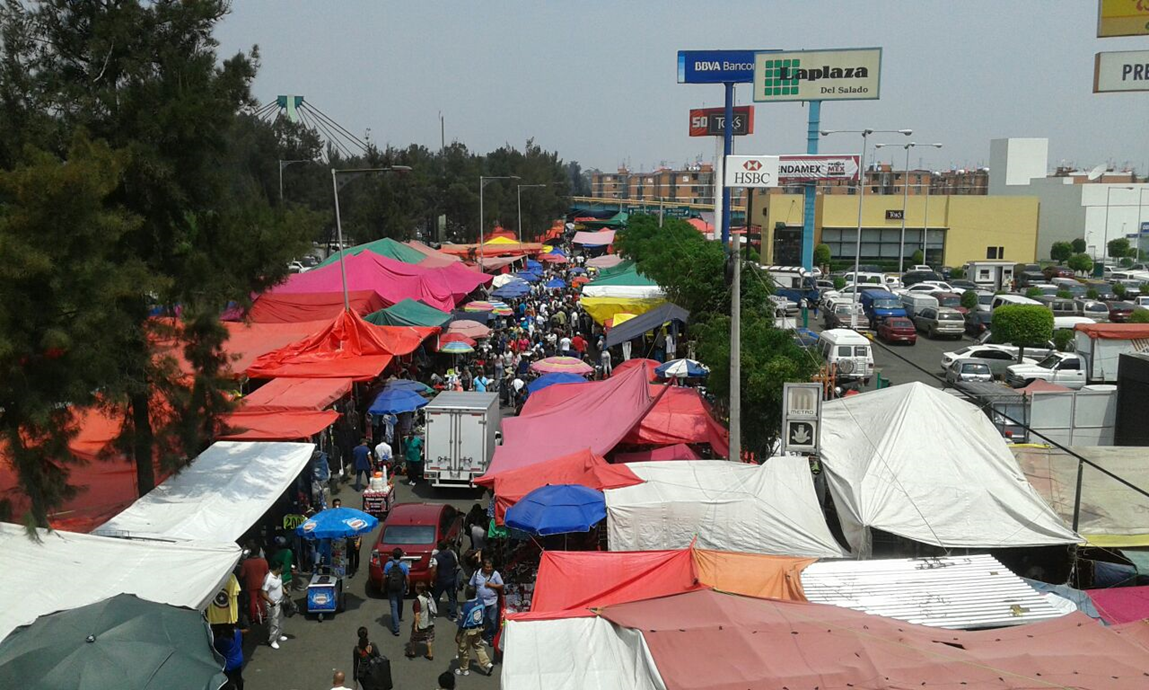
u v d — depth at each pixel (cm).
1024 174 10431
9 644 984
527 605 1530
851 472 1648
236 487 1631
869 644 911
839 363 3512
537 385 2784
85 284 1377
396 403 2481
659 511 1543
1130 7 3634
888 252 8250
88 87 1638
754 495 1580
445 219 9619
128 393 1570
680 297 3328
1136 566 1486
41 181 1327
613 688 897
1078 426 2269
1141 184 9119
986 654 895
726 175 2862
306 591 1692
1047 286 5928
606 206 14550
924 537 1491
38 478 1368
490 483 1798
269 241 1733
